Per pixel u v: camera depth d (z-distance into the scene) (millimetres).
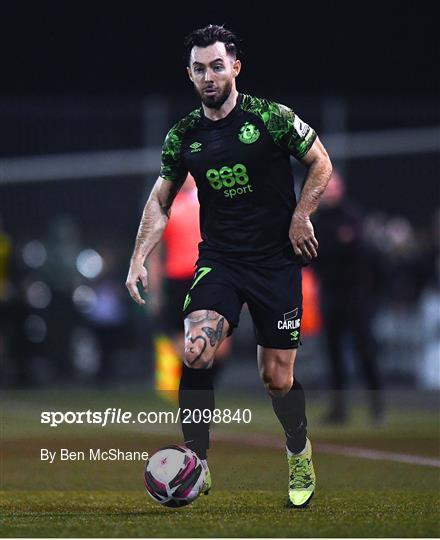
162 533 16797
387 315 55094
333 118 54906
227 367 57469
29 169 54281
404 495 22266
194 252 35469
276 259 19906
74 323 56219
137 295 20453
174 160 20203
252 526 17500
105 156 54156
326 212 39469
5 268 54344
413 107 59500
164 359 41844
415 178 55125
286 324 19875
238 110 19641
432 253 54406
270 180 19688
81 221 54969
